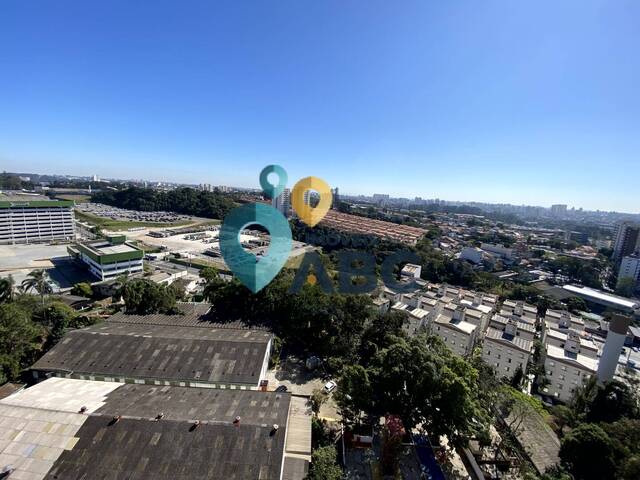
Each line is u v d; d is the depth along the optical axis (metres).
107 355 44.84
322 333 56.12
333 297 57.44
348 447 37.34
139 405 32.88
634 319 99.06
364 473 34.28
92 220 198.00
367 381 37.69
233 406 33.78
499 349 61.03
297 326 57.91
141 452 27.33
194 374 42.69
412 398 37.72
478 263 148.75
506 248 173.75
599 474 31.52
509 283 124.25
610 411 41.66
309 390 46.94
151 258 124.25
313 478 29.12
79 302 78.31
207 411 32.50
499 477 35.34
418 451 36.41
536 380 59.84
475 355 62.91
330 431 38.72
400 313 57.62
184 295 79.00
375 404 38.25
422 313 68.94
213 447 28.08
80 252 109.50
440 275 115.38
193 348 46.66
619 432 35.22
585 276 140.88
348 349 53.28
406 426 37.56
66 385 37.41
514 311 86.19
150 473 25.95
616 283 137.38
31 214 139.00
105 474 25.72
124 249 103.69
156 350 46.00
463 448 37.75
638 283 138.00
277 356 53.41
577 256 184.00
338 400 39.91
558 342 66.69
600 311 111.88
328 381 49.06
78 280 96.81
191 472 26.22
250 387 42.12
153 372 42.66
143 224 195.88
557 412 46.38
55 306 60.12
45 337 54.16
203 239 164.38
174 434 28.92
